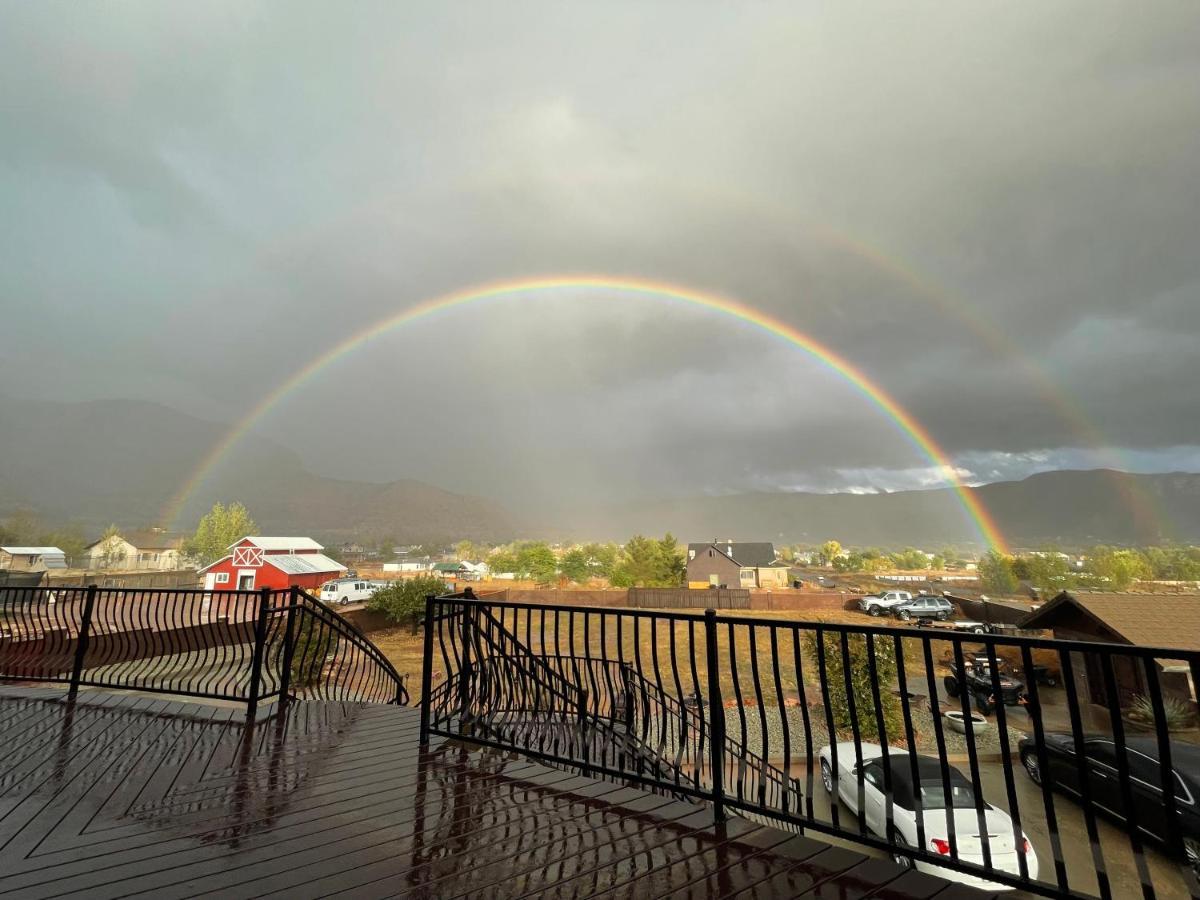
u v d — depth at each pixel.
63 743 4.46
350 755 4.15
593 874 2.55
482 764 3.96
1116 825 7.81
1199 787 6.51
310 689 6.79
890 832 2.53
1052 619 16.92
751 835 2.89
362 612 24.80
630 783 3.57
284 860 2.69
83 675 6.32
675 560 50.25
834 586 63.34
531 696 4.23
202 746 4.38
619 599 40.41
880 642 14.11
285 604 6.42
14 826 3.04
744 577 66.25
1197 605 14.80
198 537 70.06
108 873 2.57
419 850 2.77
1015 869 6.20
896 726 13.67
